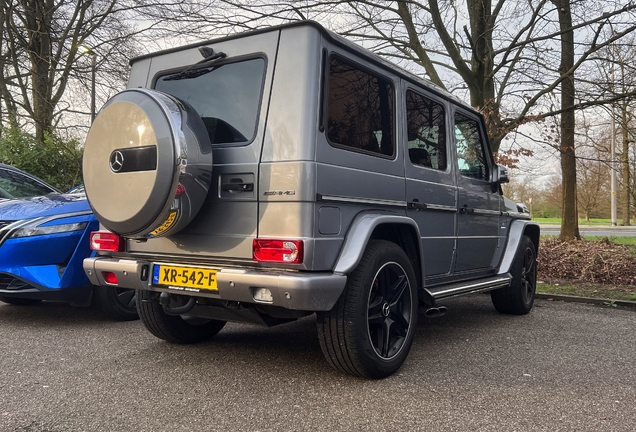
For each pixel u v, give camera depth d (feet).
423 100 14.06
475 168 16.89
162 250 11.16
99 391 10.15
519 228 18.63
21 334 14.74
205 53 11.35
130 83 12.90
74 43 49.42
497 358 12.85
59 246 15.28
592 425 8.77
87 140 10.68
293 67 10.20
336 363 10.69
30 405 9.39
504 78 31.14
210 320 14.24
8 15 46.75
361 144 11.30
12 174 20.57
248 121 10.55
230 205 10.33
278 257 9.57
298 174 9.63
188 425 8.58
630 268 27.27
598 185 130.82
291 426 8.58
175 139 9.71
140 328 15.64
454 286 14.34
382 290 11.29
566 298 21.75
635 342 14.57
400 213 12.36
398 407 9.45
